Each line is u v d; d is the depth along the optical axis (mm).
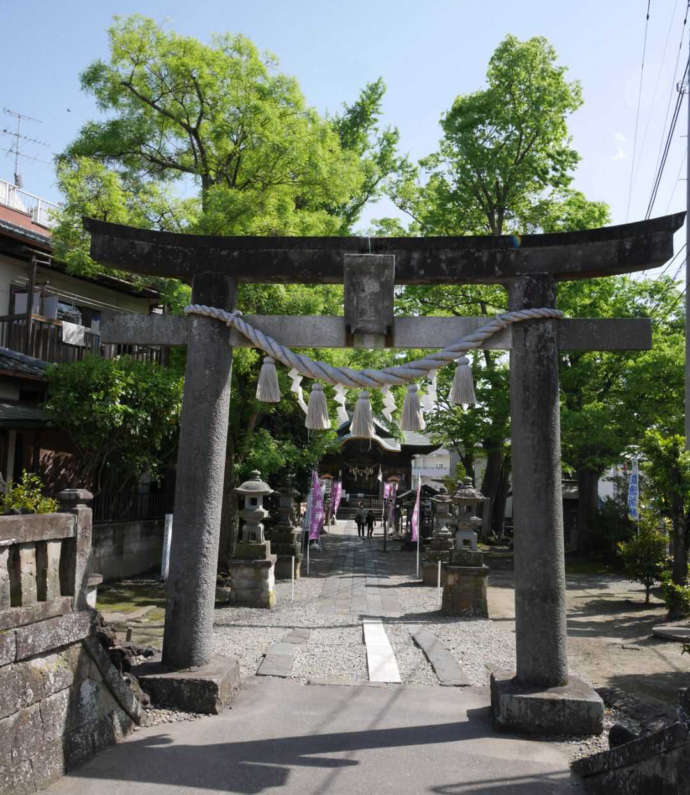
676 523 13062
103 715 5090
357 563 21438
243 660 8438
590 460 20547
